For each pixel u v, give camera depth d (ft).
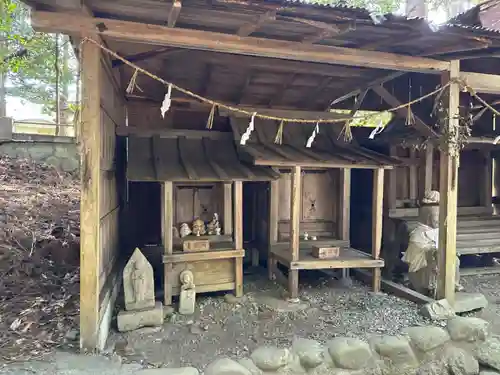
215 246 14.89
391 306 14.40
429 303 13.71
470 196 20.90
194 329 12.24
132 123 18.60
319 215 17.89
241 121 18.17
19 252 14.80
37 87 34.06
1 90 29.99
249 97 18.94
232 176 14.39
